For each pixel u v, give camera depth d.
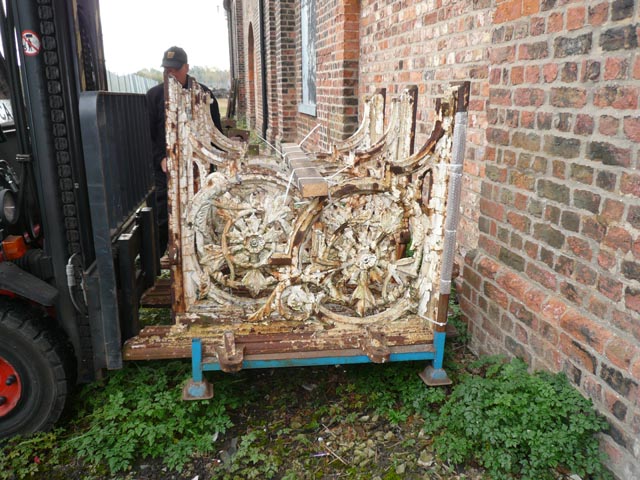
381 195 2.91
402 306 3.00
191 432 2.64
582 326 2.41
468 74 3.97
